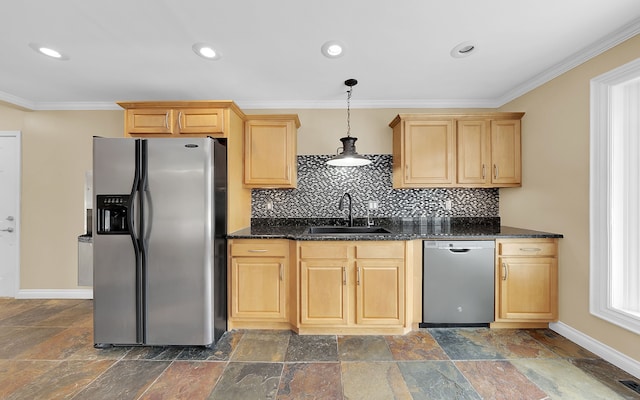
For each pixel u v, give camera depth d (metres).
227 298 2.34
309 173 3.04
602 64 1.91
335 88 2.65
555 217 2.30
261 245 2.32
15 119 3.02
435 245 2.29
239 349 2.05
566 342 2.13
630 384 1.65
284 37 1.83
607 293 1.90
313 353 1.99
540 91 2.44
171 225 2.01
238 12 1.58
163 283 2.02
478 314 2.29
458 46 1.95
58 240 3.04
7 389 1.63
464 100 2.97
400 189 3.02
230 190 2.40
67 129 3.03
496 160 2.67
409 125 2.70
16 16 1.61
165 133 2.38
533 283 2.28
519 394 1.58
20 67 2.22
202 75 2.37
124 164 1.99
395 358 1.93
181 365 1.86
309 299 2.24
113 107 3.05
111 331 2.03
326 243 2.24
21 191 3.03
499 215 3.00
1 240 3.02
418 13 1.60
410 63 2.19
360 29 1.75
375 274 2.23
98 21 1.66
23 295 3.02
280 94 2.79
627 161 1.86
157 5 1.52
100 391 1.61
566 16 1.63
